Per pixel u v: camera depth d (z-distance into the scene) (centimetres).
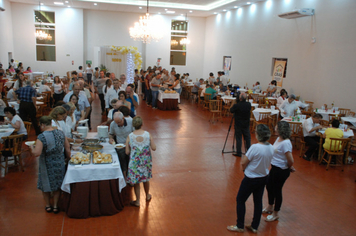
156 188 460
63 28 1789
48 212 370
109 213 370
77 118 596
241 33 1526
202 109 1227
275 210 377
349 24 880
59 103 507
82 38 1819
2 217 354
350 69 878
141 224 355
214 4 1588
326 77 969
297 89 1110
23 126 554
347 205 432
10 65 1515
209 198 434
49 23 1770
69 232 329
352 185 506
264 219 383
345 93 897
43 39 1783
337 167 595
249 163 329
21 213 365
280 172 360
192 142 728
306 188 486
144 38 1452
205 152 653
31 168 511
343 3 900
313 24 1027
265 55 1317
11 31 1708
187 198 432
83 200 354
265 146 321
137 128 379
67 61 1830
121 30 1888
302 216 395
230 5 1478
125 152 413
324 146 581
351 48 873
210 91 1177
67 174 342
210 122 973
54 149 341
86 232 331
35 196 412
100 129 449
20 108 670
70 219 356
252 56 1423
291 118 744
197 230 349
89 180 353
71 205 353
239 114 611
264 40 1323
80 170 346
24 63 1781
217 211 397
